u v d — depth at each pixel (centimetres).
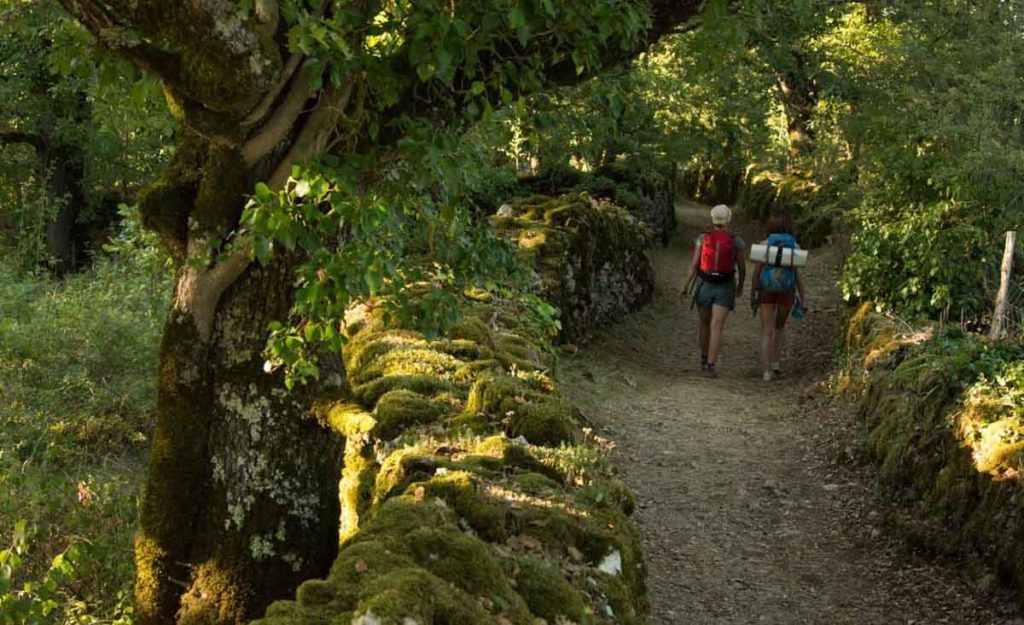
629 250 1520
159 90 501
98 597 587
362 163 416
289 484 474
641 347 1366
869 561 675
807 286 1706
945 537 661
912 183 1149
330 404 470
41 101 1667
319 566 483
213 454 471
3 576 509
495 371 654
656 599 609
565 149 1652
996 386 702
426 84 442
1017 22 1269
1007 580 591
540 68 429
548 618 350
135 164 1814
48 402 851
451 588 311
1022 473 609
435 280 516
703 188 3206
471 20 398
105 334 948
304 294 398
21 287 1054
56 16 521
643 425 960
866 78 1395
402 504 374
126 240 973
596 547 412
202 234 441
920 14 1310
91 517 638
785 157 2642
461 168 453
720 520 740
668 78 1703
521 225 1291
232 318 463
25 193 1961
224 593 469
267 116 423
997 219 1052
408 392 590
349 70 396
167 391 466
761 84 1994
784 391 1129
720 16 453
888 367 902
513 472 479
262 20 377
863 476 812
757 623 588
